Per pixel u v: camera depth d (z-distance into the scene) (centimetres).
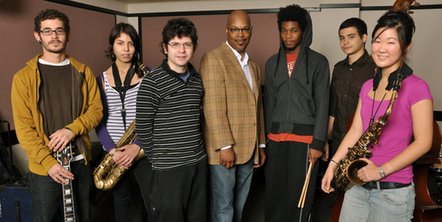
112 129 193
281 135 207
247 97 187
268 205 221
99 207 281
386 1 420
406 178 125
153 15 490
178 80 155
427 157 159
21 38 296
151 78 153
